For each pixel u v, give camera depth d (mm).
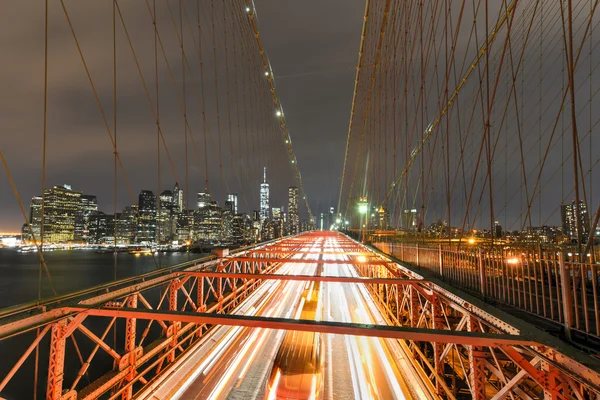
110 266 83750
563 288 5117
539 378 4617
